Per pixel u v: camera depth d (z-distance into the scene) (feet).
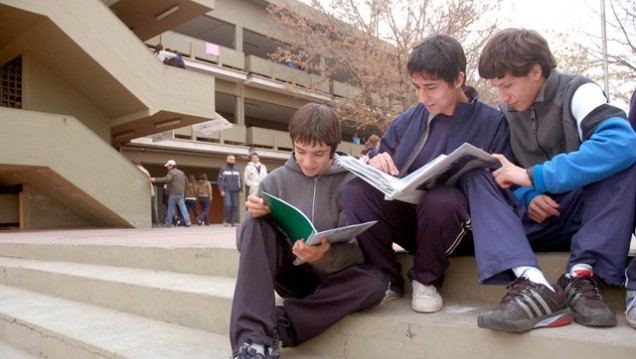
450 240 6.52
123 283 10.23
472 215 6.23
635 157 5.65
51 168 31.27
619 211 5.81
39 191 35.99
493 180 6.62
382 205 7.01
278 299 8.07
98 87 37.52
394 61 52.80
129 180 35.14
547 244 7.27
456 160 6.01
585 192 6.19
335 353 6.84
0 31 34.30
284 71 72.74
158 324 9.01
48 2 31.99
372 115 54.24
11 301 11.98
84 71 36.24
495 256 5.76
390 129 8.04
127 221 34.86
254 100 71.31
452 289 7.47
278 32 67.15
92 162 33.22
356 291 6.50
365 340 6.55
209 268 10.97
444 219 6.34
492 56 6.59
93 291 11.11
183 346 7.53
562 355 5.11
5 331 10.37
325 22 56.59
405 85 52.03
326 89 78.33
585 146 5.87
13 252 18.07
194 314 8.66
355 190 6.95
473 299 7.27
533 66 6.40
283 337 6.70
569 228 6.94
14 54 37.42
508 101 6.77
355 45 54.44
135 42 36.58
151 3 41.86
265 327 6.23
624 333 5.20
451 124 7.26
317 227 7.21
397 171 7.23
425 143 7.41
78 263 14.83
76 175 32.42
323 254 6.43
